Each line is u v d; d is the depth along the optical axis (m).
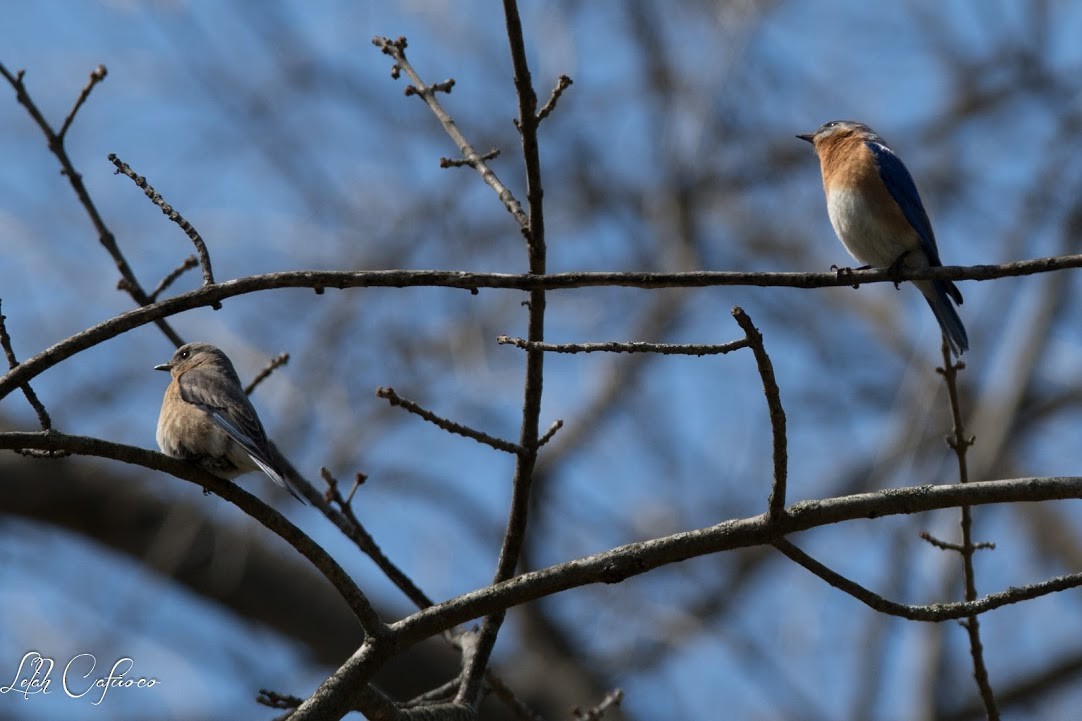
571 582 6.62
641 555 6.55
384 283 6.85
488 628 8.04
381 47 8.38
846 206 10.59
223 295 6.80
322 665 15.59
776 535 6.44
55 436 6.43
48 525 15.25
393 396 6.99
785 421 6.21
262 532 15.46
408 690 15.16
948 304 10.33
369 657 6.59
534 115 7.33
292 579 15.55
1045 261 7.24
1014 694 16.08
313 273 6.84
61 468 15.39
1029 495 6.41
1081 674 16.05
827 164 11.03
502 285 6.88
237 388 8.07
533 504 17.19
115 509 15.16
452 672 15.41
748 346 6.07
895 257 10.57
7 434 6.40
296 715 6.42
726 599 17.77
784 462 6.29
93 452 6.46
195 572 15.22
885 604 6.34
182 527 15.12
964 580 7.44
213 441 7.77
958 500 6.43
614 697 9.30
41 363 6.53
